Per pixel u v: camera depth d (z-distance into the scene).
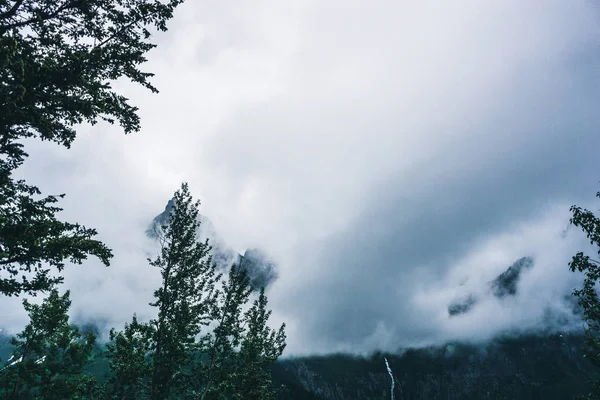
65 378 24.03
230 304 26.05
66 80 9.98
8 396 21.97
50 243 10.02
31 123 9.80
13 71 9.11
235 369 26.11
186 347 22.19
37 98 9.91
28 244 9.52
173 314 22.17
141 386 21.22
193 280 23.66
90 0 10.35
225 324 25.38
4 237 9.14
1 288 9.59
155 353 21.27
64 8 10.36
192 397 22.34
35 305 26.09
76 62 10.05
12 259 9.86
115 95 10.98
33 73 9.37
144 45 11.67
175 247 23.20
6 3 8.84
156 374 20.56
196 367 23.34
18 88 8.94
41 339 25.27
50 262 10.30
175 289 22.52
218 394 23.33
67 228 10.66
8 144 9.88
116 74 11.49
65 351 25.52
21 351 25.08
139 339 22.77
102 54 10.73
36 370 23.22
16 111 8.92
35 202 10.12
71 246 10.36
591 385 11.61
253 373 27.16
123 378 21.41
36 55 9.78
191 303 23.28
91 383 23.12
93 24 10.92
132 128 11.80
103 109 10.37
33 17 9.89
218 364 24.72
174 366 20.95
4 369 22.97
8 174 9.91
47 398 22.27
